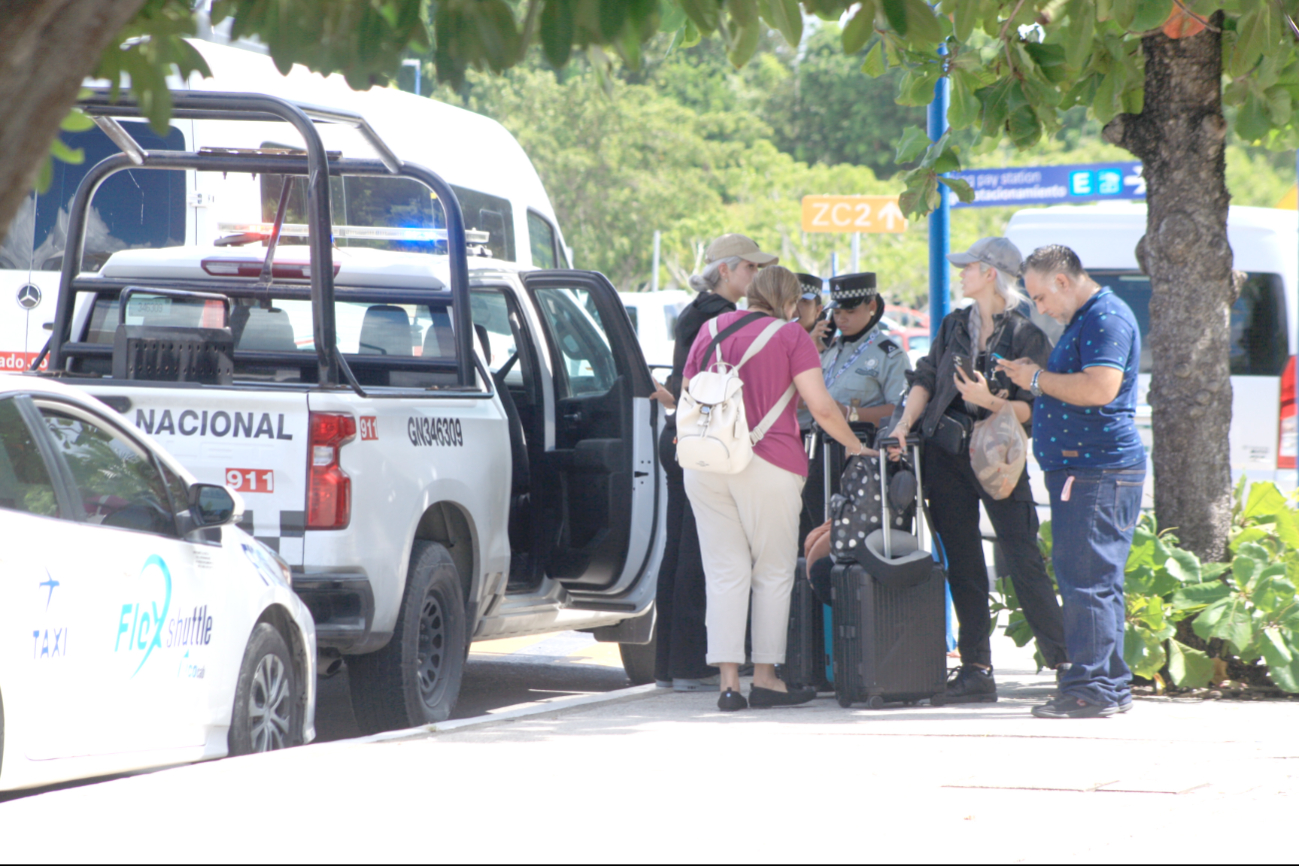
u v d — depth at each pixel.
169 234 19.27
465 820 7.48
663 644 13.16
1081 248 23.72
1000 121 12.06
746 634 13.68
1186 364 12.65
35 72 3.79
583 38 5.80
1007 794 8.10
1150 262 12.89
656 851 6.84
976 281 11.68
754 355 11.47
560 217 103.50
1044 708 11.00
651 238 103.69
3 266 19.53
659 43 11.45
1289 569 12.20
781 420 11.48
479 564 12.77
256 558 10.44
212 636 9.74
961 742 9.75
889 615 11.54
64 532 8.62
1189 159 12.59
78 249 13.59
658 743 9.80
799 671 12.25
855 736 10.05
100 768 8.76
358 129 12.25
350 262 13.80
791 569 11.73
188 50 6.63
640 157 106.81
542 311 14.63
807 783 8.41
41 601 8.29
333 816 7.58
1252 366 23.08
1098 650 10.95
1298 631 11.83
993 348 11.61
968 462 11.78
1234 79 12.16
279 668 10.60
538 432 14.31
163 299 13.54
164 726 9.28
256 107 11.39
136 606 9.02
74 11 3.82
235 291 13.70
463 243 13.08
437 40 6.12
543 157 102.69
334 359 11.42
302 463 11.02
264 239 14.75
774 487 11.44
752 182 113.25
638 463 13.96
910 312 69.88
